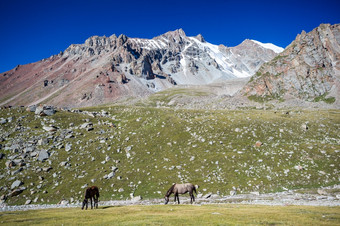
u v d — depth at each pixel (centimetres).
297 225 1855
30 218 2594
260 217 2223
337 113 12938
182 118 10438
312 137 8131
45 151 7406
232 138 7994
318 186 5269
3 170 6538
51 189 5797
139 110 13250
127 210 3041
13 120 9719
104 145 8050
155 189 5650
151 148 7725
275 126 9019
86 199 3412
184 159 6925
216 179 5853
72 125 10075
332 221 2008
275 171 6000
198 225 1917
